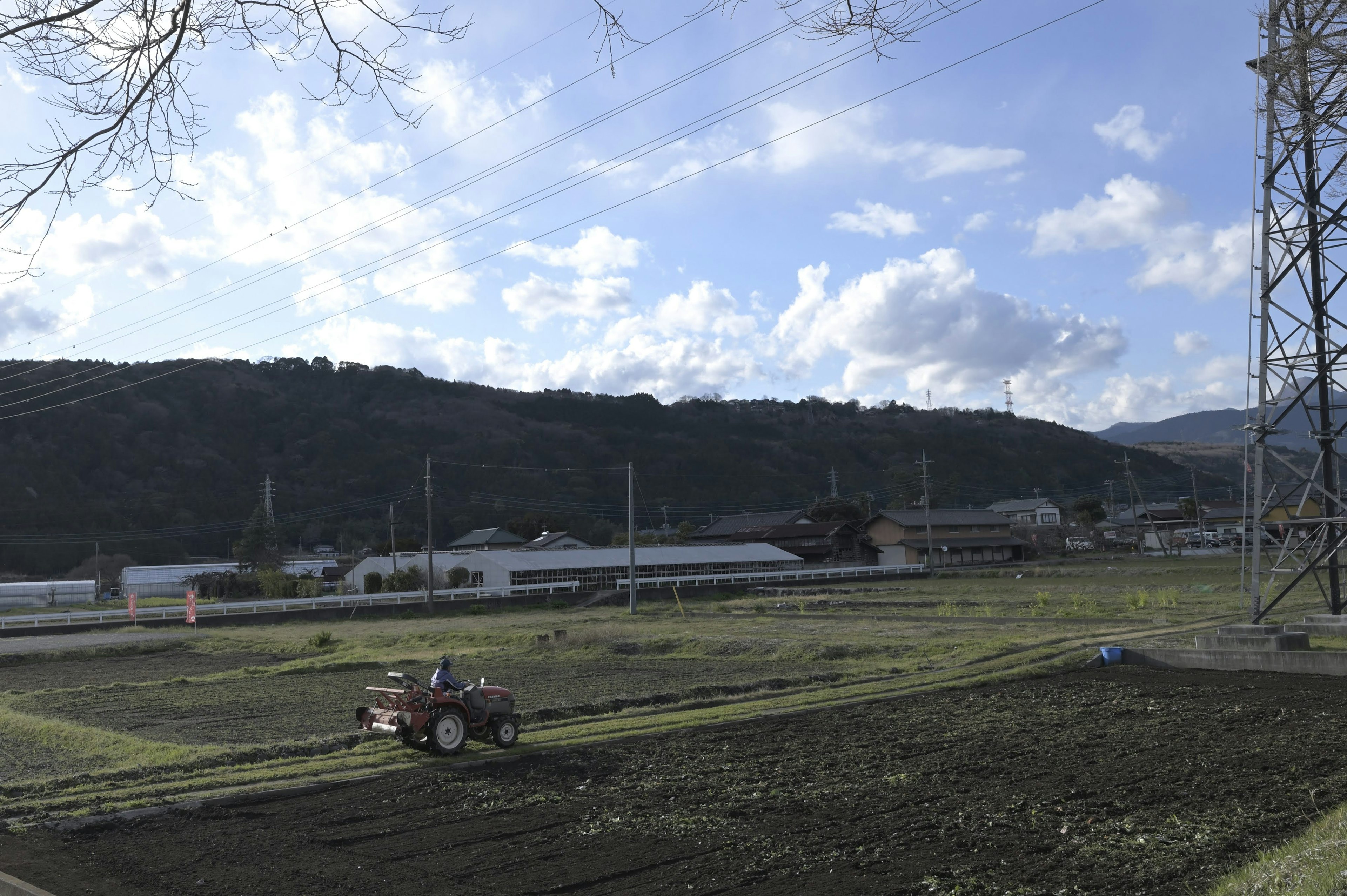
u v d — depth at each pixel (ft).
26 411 345.31
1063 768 39.24
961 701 59.67
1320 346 71.56
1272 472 76.18
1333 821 26.63
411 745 49.01
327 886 27.96
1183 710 52.34
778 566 273.75
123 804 38.63
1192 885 24.44
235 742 54.08
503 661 103.04
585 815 35.14
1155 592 150.30
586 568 231.91
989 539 321.73
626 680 81.76
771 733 50.78
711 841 30.96
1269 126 68.69
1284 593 72.69
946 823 31.71
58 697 78.64
